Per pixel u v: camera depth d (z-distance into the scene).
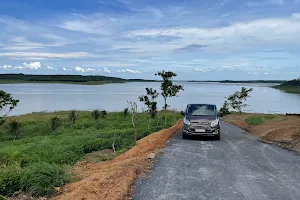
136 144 13.95
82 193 6.54
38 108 56.62
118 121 29.20
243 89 37.12
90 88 171.25
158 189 6.96
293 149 12.38
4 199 6.67
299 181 7.70
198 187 7.13
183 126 15.04
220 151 11.74
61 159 12.27
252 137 16.34
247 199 6.36
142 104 64.69
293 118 26.73
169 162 9.66
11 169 8.14
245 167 9.12
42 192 6.96
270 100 81.50
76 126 25.25
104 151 13.93
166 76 25.83
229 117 32.81
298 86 172.00
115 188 6.76
